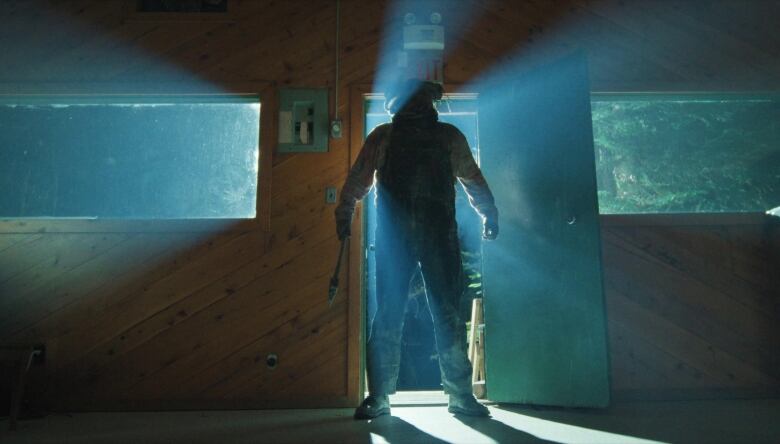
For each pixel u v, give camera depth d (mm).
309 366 3260
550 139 3172
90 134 3590
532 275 3154
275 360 3264
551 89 3201
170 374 3236
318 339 3295
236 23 3707
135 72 3619
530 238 3193
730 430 2162
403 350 4738
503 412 2816
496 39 3736
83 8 3699
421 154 2594
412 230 2514
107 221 3402
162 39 3670
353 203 2660
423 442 1922
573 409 2857
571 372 2900
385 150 2668
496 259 3334
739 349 3396
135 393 3205
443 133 2672
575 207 2992
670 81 3707
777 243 3521
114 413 3113
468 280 5133
